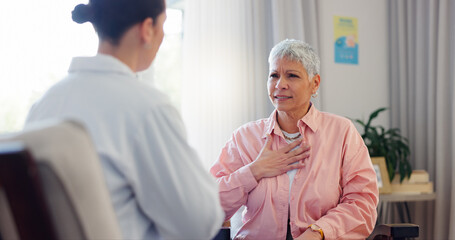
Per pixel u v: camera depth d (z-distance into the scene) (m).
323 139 1.89
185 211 0.93
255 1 3.31
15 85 2.61
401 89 3.76
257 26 3.31
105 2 1.04
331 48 3.68
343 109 3.70
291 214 1.81
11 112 2.61
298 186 1.83
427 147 3.61
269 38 3.38
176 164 0.94
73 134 0.65
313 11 3.47
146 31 1.04
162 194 0.94
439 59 3.49
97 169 0.69
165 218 0.94
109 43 1.05
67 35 2.71
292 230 1.80
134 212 0.96
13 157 0.56
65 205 0.64
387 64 3.87
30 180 0.58
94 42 2.77
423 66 3.65
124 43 1.05
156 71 3.32
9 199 0.59
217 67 3.20
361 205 1.78
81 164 0.66
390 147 3.42
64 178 0.63
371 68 3.83
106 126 0.93
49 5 2.67
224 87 3.21
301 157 1.86
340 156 1.85
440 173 3.46
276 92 1.87
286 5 3.40
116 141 0.93
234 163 2.00
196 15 3.15
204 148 3.14
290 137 1.95
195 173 0.95
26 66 2.63
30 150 0.58
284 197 1.84
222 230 1.86
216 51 3.20
